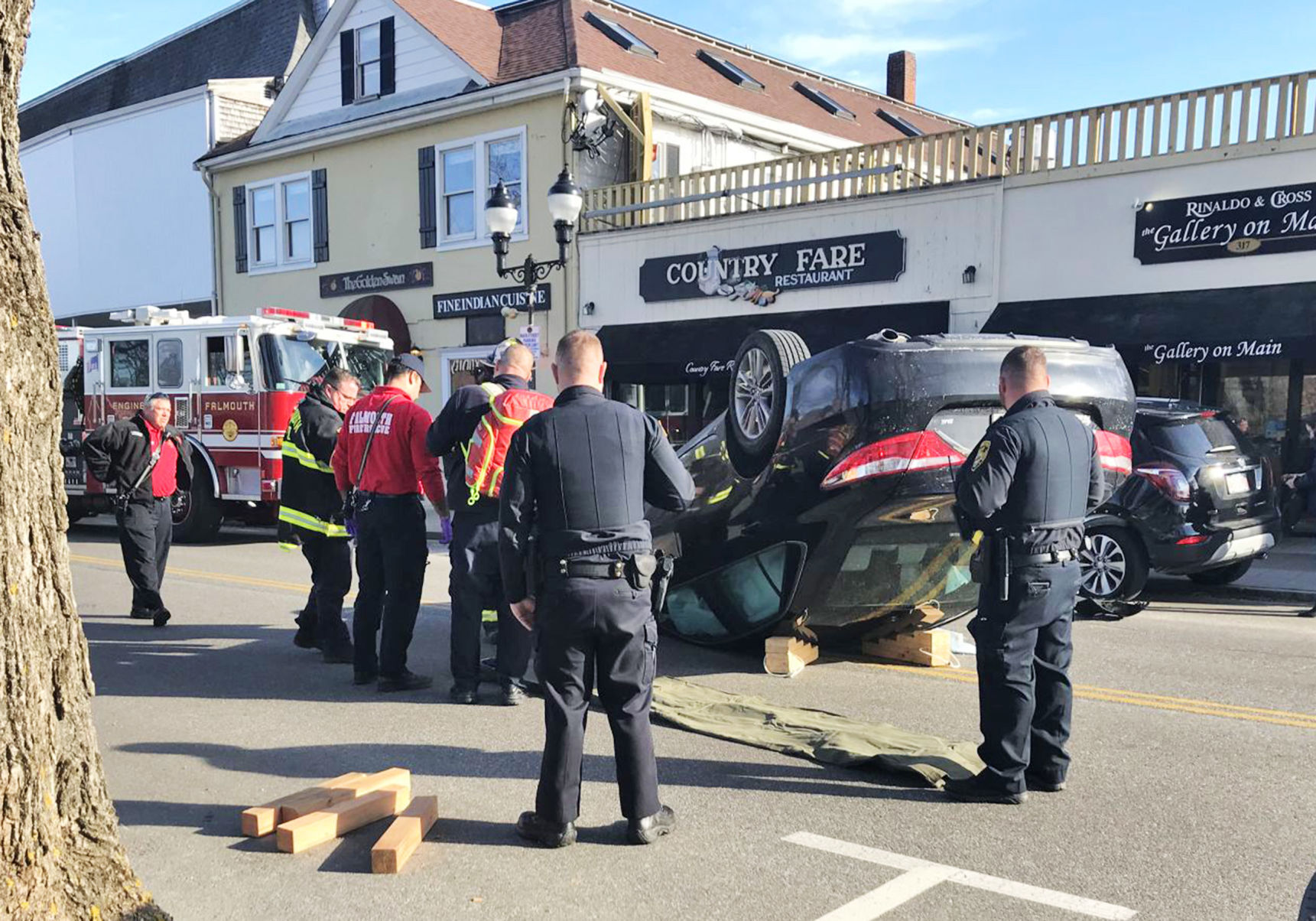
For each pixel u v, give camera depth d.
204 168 23.47
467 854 3.77
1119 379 5.50
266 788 4.44
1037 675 4.37
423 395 20.70
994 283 14.18
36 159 28.59
